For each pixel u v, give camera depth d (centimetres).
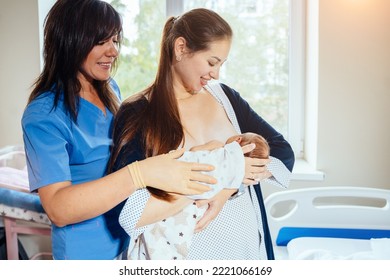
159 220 77
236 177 78
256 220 95
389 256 126
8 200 151
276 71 204
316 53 178
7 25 182
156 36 203
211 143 83
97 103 105
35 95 94
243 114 97
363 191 154
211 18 80
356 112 176
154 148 79
